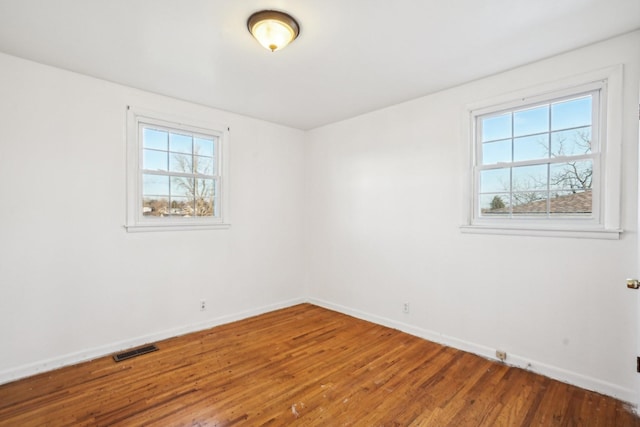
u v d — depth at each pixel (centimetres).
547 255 249
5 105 242
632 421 196
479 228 285
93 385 235
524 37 220
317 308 432
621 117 218
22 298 249
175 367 263
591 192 235
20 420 194
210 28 209
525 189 267
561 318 243
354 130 397
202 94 323
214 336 330
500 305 274
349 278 404
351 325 364
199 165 358
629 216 216
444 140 311
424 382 240
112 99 293
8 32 213
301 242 459
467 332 294
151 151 323
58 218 265
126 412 203
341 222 413
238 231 385
